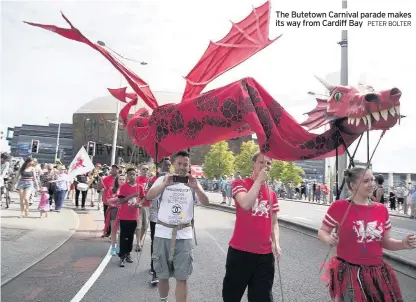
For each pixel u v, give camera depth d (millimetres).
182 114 3916
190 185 4234
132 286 5359
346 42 14859
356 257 3053
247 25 3881
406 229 12398
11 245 7531
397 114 2809
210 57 4129
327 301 4797
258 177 3383
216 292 5160
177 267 4078
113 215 7688
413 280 5918
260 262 3535
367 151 3154
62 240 8703
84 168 14703
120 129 71125
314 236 10477
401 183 28984
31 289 5043
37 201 17766
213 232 10984
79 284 5379
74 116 73312
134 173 6609
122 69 4004
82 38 3838
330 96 3236
